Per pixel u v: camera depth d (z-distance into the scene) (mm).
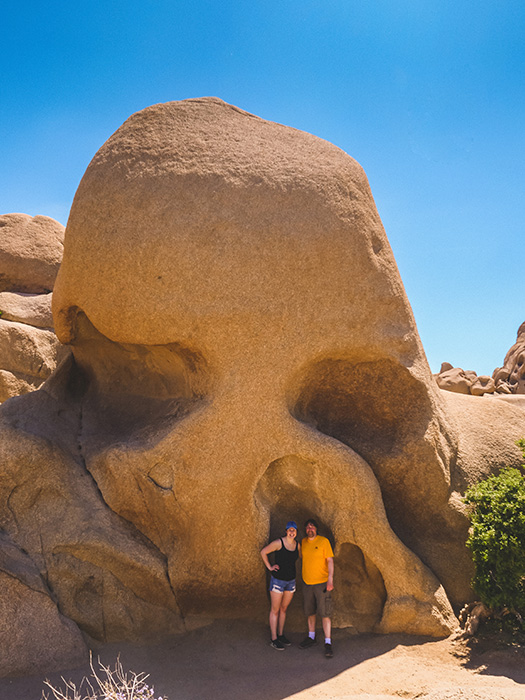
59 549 6414
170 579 6566
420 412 7434
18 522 6492
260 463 6645
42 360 12570
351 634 6672
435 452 7344
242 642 6441
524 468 8258
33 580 6152
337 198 7223
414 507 7371
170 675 5824
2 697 5398
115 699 4820
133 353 7641
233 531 6562
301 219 6973
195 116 7465
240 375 6668
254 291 6738
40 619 6031
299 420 7066
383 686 5523
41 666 5852
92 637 6301
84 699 5320
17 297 13422
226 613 6730
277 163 7219
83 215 7035
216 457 6547
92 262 6902
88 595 6402
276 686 5590
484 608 6688
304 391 7246
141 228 6773
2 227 14406
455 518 7375
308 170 7254
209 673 5859
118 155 7148
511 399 11445
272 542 6555
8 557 6191
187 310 6648
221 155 7125
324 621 6344
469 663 5996
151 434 6895
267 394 6699
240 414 6621
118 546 6500
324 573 6480
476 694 5031
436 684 5516
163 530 6668
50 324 13234
